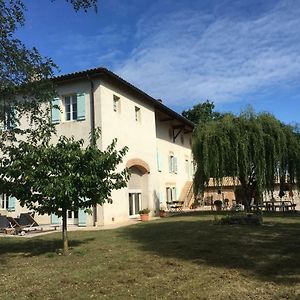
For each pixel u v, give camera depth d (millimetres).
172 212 26516
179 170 32812
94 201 9969
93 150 9695
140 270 7621
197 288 6191
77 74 18828
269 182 20688
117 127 20281
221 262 8125
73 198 9648
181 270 7492
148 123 24281
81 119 19109
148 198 23219
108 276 7238
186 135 35594
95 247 10969
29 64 9586
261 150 20391
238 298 5609
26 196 9672
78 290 6367
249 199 21438
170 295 5871
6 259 9805
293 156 21375
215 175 20609
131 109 22109
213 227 14875
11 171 9430
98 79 19000
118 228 16297
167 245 10719
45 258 9609
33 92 10094
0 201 21312
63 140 10055
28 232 16266
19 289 6645
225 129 20781
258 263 7895
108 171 10102
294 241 10719
